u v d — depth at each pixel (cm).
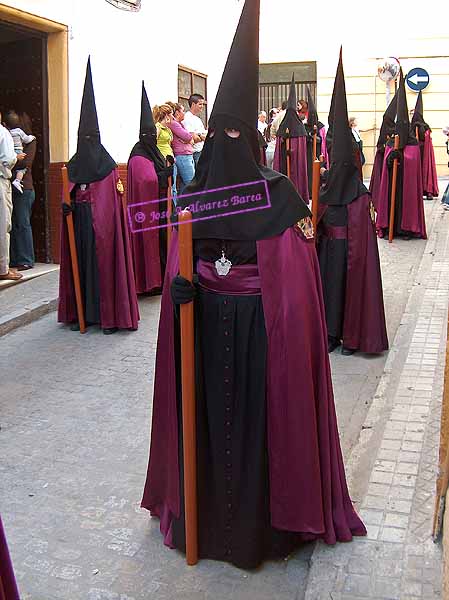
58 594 302
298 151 1352
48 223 911
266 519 308
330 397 311
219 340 298
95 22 934
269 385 293
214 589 302
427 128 1398
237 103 277
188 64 1262
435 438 406
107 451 438
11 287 798
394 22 1884
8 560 208
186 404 295
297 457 295
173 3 1180
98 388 544
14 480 402
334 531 309
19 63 897
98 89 949
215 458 306
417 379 505
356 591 279
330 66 1939
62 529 351
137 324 699
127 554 329
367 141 1942
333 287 603
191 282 291
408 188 1032
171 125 962
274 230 289
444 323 646
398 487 353
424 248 993
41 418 488
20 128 850
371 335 591
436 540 303
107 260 673
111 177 675
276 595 297
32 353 629
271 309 290
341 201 588
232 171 286
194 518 310
